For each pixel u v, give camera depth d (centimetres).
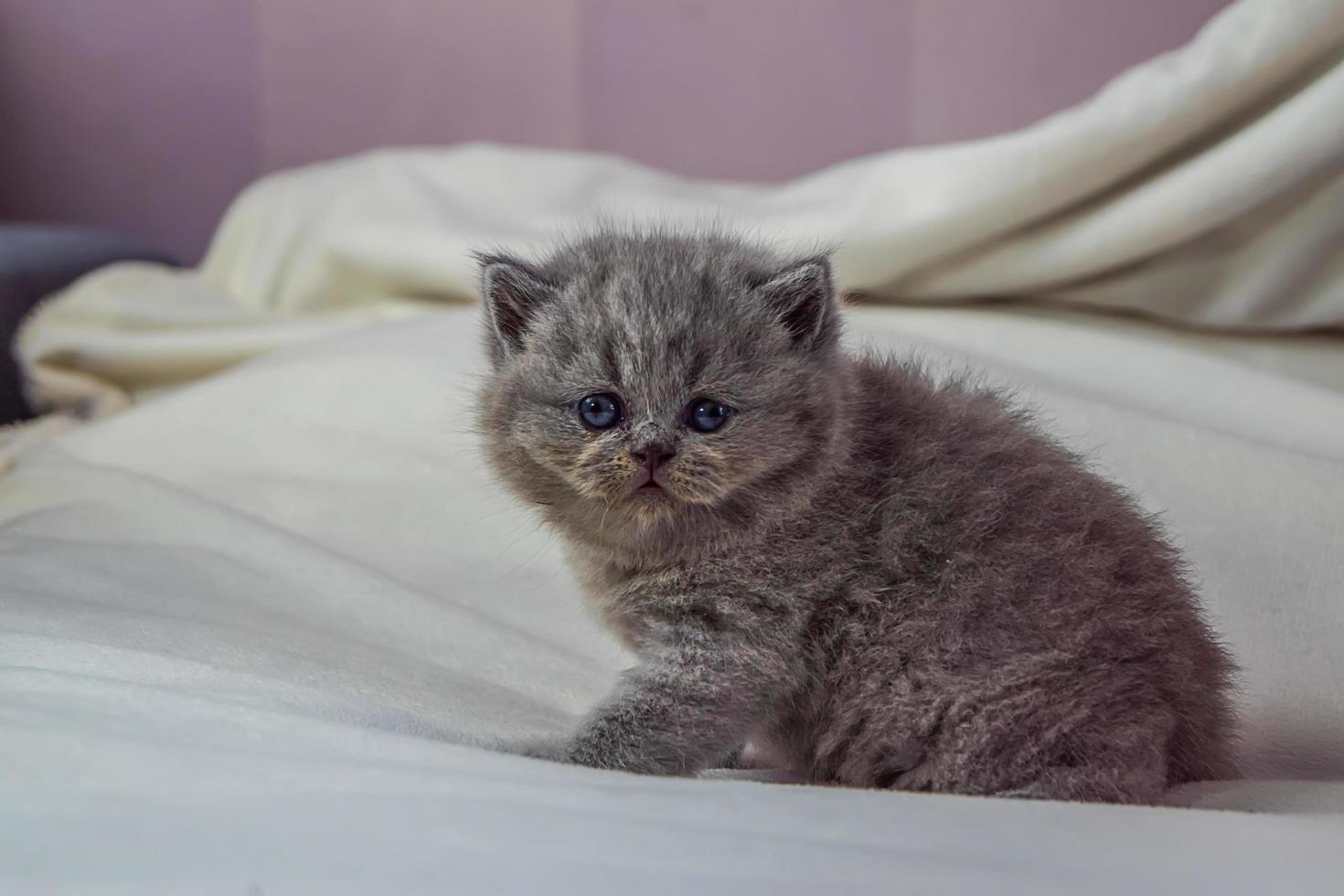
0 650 37
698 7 80
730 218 56
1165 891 29
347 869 29
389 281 66
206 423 54
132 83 85
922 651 36
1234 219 51
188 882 29
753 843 30
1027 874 30
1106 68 75
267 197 74
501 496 48
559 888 29
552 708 41
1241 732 40
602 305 38
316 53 83
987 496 37
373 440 52
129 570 44
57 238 74
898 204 55
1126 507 38
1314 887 30
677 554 38
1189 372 51
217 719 34
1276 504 45
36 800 30
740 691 37
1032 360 52
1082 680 35
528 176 69
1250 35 51
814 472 37
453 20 82
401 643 43
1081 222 53
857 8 78
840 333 39
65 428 61
